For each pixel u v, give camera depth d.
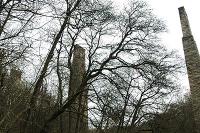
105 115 13.33
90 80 14.99
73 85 15.69
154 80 15.49
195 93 24.36
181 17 28.75
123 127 18.33
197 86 24.59
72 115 16.70
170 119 22.09
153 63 14.93
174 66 15.65
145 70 14.83
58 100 13.69
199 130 22.84
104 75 14.20
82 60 16.25
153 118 18.73
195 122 23.23
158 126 19.75
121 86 13.81
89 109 13.22
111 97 13.34
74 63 16.17
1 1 6.83
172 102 23.22
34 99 9.72
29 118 10.23
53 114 13.22
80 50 16.44
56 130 15.46
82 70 16.05
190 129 24.31
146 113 17.78
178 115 23.88
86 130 15.43
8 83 7.34
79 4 12.03
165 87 16.19
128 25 16.16
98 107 13.12
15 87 7.22
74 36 14.71
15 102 6.86
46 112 13.93
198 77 24.94
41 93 10.34
